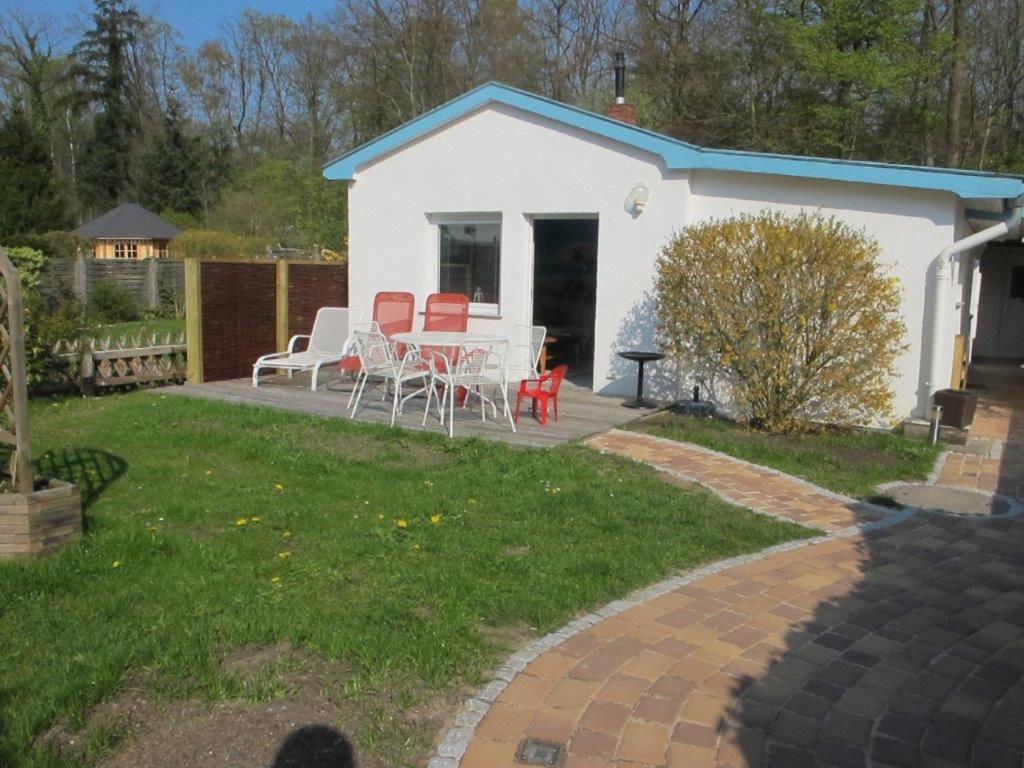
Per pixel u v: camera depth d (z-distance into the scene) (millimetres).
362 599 4375
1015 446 8695
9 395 4840
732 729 3387
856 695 3686
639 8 26328
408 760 3113
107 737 3172
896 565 5281
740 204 9766
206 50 42906
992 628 4387
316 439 7879
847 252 8211
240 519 5531
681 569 5090
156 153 42812
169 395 10102
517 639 4082
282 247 28469
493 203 11328
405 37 30781
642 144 10039
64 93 43312
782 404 8633
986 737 3393
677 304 8961
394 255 12344
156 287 24297
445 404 9609
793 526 5965
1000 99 23984
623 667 3844
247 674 3627
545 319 12938
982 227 10789
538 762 3115
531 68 30609
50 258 21891
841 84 22938
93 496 6031
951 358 9133
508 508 5969
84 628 3967
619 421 8969
